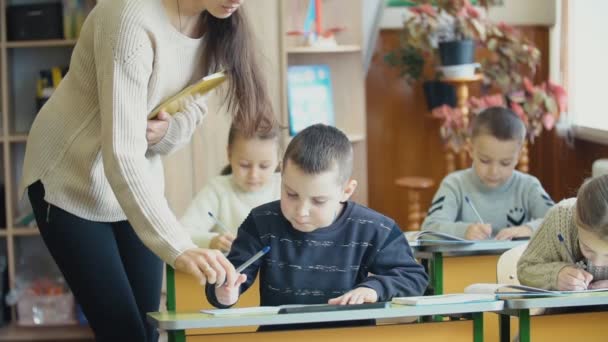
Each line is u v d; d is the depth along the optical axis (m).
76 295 2.25
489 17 4.82
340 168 2.07
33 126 2.26
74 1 4.41
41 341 4.33
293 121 4.54
